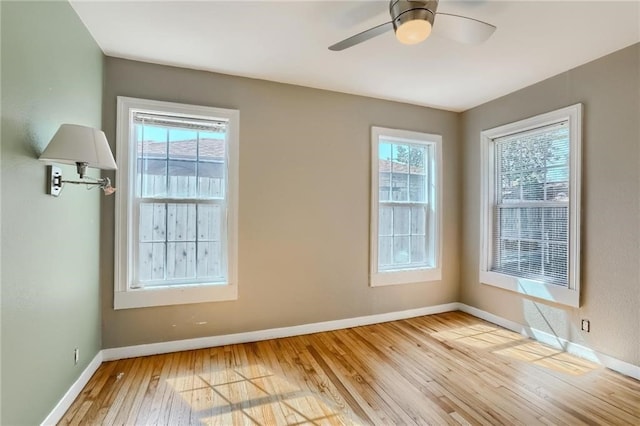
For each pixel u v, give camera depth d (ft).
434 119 11.89
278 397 6.50
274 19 6.46
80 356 6.71
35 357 5.00
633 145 7.34
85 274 6.98
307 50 7.72
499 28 6.70
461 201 12.25
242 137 9.20
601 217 7.93
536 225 9.69
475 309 11.69
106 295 8.02
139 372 7.44
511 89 10.11
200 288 8.75
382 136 11.10
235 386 6.89
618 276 7.62
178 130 8.80
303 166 9.93
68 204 6.14
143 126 8.48
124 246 8.12
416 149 11.96
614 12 6.13
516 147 10.40
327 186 10.24
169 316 8.55
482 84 9.72
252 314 9.35
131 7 6.07
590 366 7.86
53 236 5.55
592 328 8.11
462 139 12.22
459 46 7.49
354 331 10.19
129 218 8.21
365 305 10.81
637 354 7.28
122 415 5.88
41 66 5.09
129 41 7.31
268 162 9.50
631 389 6.86
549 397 6.57
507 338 9.61
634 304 7.34
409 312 11.53
